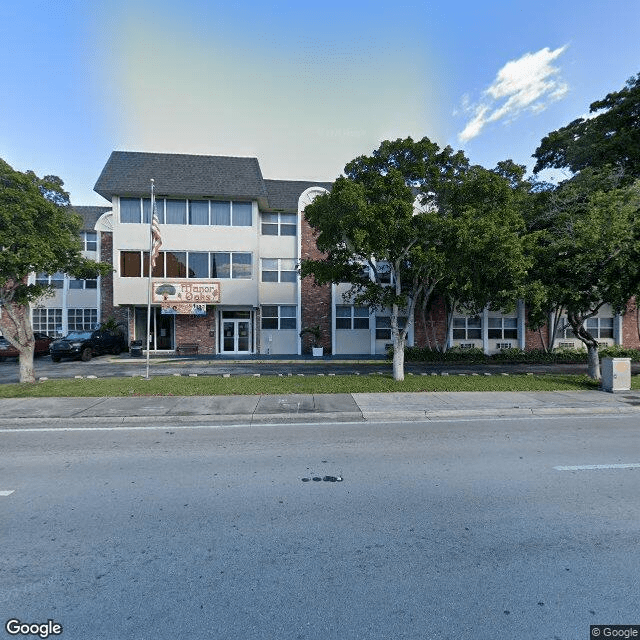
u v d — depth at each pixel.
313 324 23.55
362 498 4.53
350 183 10.93
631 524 3.95
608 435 7.19
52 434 7.24
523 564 3.27
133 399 9.77
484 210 11.77
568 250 12.09
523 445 6.57
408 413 8.70
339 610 2.74
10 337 12.02
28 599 2.86
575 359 20.64
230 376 13.64
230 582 3.05
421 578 3.10
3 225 10.78
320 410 8.79
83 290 26.08
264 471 5.37
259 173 23.16
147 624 2.61
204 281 21.94
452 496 4.59
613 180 15.12
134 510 4.24
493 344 24.42
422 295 20.91
